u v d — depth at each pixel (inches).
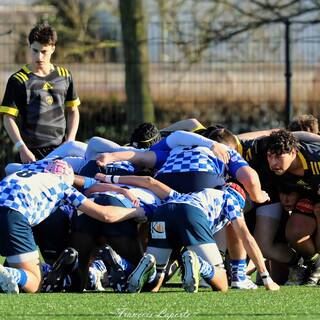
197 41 2345.0
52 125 1310.3
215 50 2346.2
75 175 1072.8
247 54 2303.2
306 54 2206.0
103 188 1051.3
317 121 1256.8
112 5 2891.2
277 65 2245.3
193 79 2298.2
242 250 1058.7
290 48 2132.1
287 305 887.7
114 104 2181.3
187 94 2269.9
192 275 968.3
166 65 2405.3
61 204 1016.9
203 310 847.1
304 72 2241.6
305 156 1083.3
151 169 1140.5
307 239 1134.4
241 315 820.0
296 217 1136.2
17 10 2687.0
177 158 1091.9
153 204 1044.5
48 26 1300.4
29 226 986.7
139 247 1043.3
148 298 926.4
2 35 2202.3
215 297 940.0
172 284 1123.9
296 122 1250.0
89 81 2239.2
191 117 2251.5
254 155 1144.2
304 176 1096.8
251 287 1059.9
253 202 1153.4
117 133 2153.1
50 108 1307.8
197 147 1094.4
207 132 1195.9
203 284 1055.6
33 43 1295.5
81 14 2785.4
